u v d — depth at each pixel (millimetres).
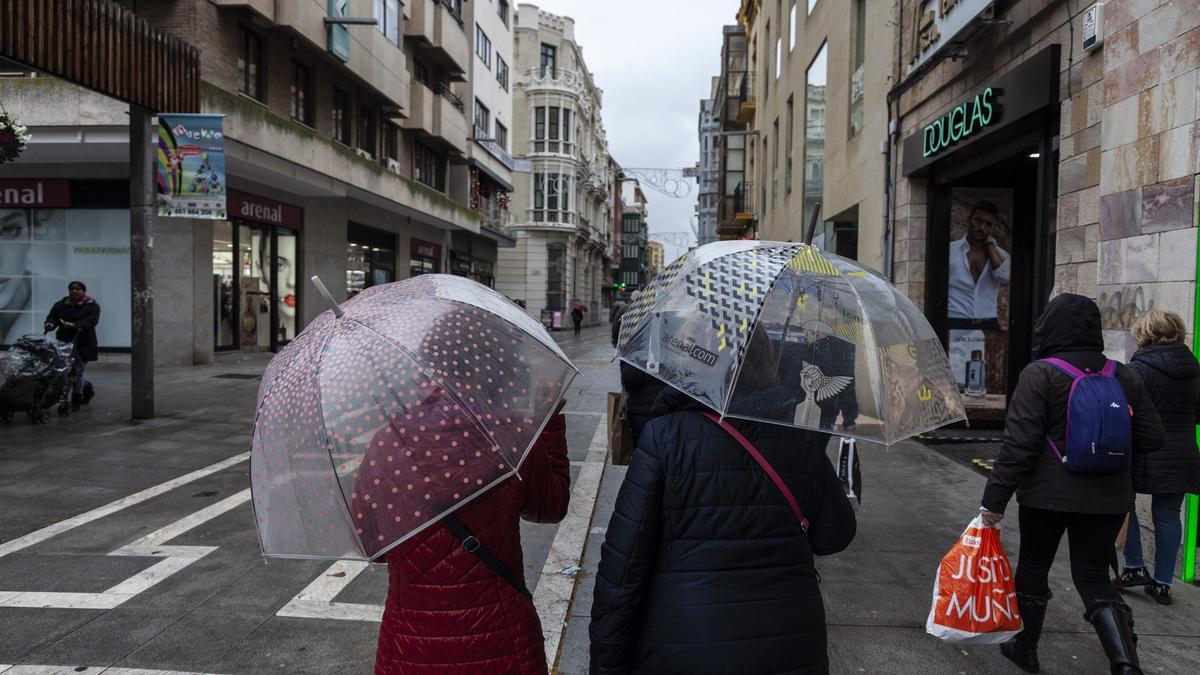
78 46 7863
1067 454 3055
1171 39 4613
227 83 15234
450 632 1913
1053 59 6266
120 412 9719
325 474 1773
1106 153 5262
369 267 24594
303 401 1850
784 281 2150
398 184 21750
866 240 11398
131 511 5762
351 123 20766
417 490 1756
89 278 15781
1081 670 3402
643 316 2293
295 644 3656
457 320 2004
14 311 15875
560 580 4484
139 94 8773
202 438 8312
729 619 1884
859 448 8180
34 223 15805
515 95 48406
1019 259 9305
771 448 2014
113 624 3850
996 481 3117
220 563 4723
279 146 14727
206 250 15648
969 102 7684
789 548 1982
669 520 1957
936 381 2273
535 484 2066
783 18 19203
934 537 5242
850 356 2084
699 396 1962
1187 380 3900
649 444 2016
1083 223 5855
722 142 31469
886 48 10555
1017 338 9328
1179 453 3906
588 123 59062
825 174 14312
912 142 9398
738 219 26656
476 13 31531
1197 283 4395
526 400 1953
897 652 3586
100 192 15633
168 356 15195
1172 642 3652
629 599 1935
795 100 17391
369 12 20094
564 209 48531
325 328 2029
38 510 5742
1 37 6996
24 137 8836
